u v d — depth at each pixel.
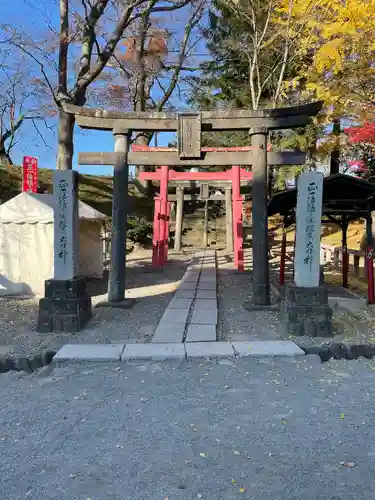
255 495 2.28
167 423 3.14
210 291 8.66
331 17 9.82
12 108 23.25
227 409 3.37
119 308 7.12
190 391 3.75
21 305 7.62
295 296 5.40
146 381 3.99
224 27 17.14
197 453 2.71
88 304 6.22
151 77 18.83
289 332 5.40
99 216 10.71
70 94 10.12
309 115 7.01
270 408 3.39
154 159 7.41
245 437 2.92
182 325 5.80
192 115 7.15
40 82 14.05
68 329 5.65
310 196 5.51
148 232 18.91
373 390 3.76
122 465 2.58
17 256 8.66
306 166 17.38
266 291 7.04
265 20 14.01
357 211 7.48
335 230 19.67
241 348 4.69
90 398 3.63
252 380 3.99
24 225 8.62
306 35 11.78
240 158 7.30
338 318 6.34
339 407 3.40
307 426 3.07
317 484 2.37
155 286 9.74
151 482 2.41
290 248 18.44
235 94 18.39
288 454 2.69
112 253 7.41
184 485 2.37
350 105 9.80
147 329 5.78
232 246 18.17
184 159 7.36
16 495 2.30
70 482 2.41
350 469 2.51
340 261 12.30
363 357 4.68
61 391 3.79
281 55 14.83
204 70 18.91
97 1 9.88
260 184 7.10
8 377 4.23
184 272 12.37
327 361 4.59
